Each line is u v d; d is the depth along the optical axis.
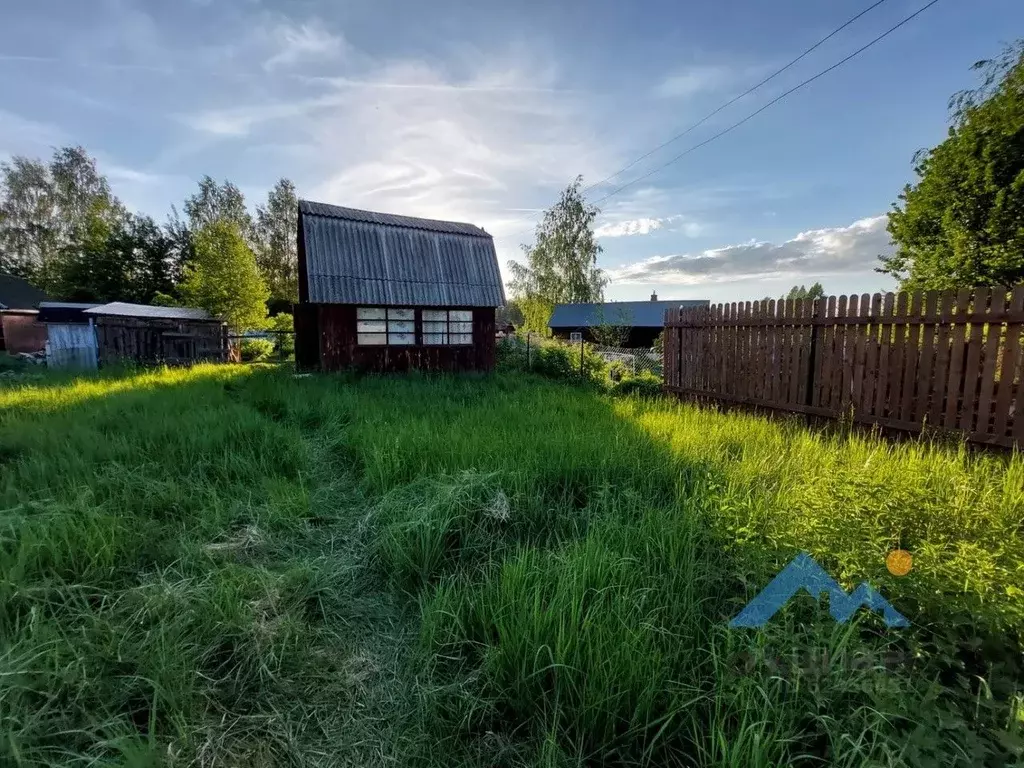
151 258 31.23
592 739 1.52
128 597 2.15
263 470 3.94
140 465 3.83
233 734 1.60
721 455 3.98
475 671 1.82
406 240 12.00
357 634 2.18
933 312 4.17
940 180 7.35
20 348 20.52
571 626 1.75
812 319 5.31
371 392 7.95
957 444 3.99
